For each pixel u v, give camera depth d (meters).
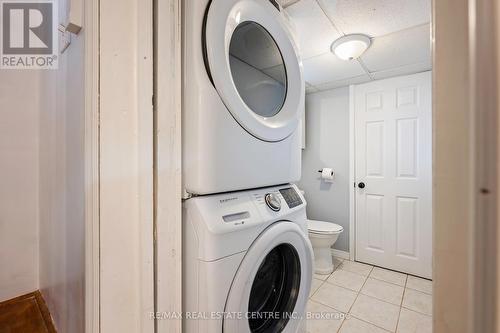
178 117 0.69
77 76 0.70
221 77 0.73
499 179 0.25
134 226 0.62
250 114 0.83
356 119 2.49
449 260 0.31
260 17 0.92
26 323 1.17
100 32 0.57
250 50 0.97
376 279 2.11
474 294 0.26
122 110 0.60
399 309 1.70
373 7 1.30
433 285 0.32
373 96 2.39
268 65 1.06
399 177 2.25
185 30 0.72
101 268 0.58
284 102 1.09
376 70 2.14
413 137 2.18
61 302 0.96
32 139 1.37
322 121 2.73
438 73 0.32
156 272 0.65
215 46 0.72
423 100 2.14
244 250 0.78
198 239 0.71
